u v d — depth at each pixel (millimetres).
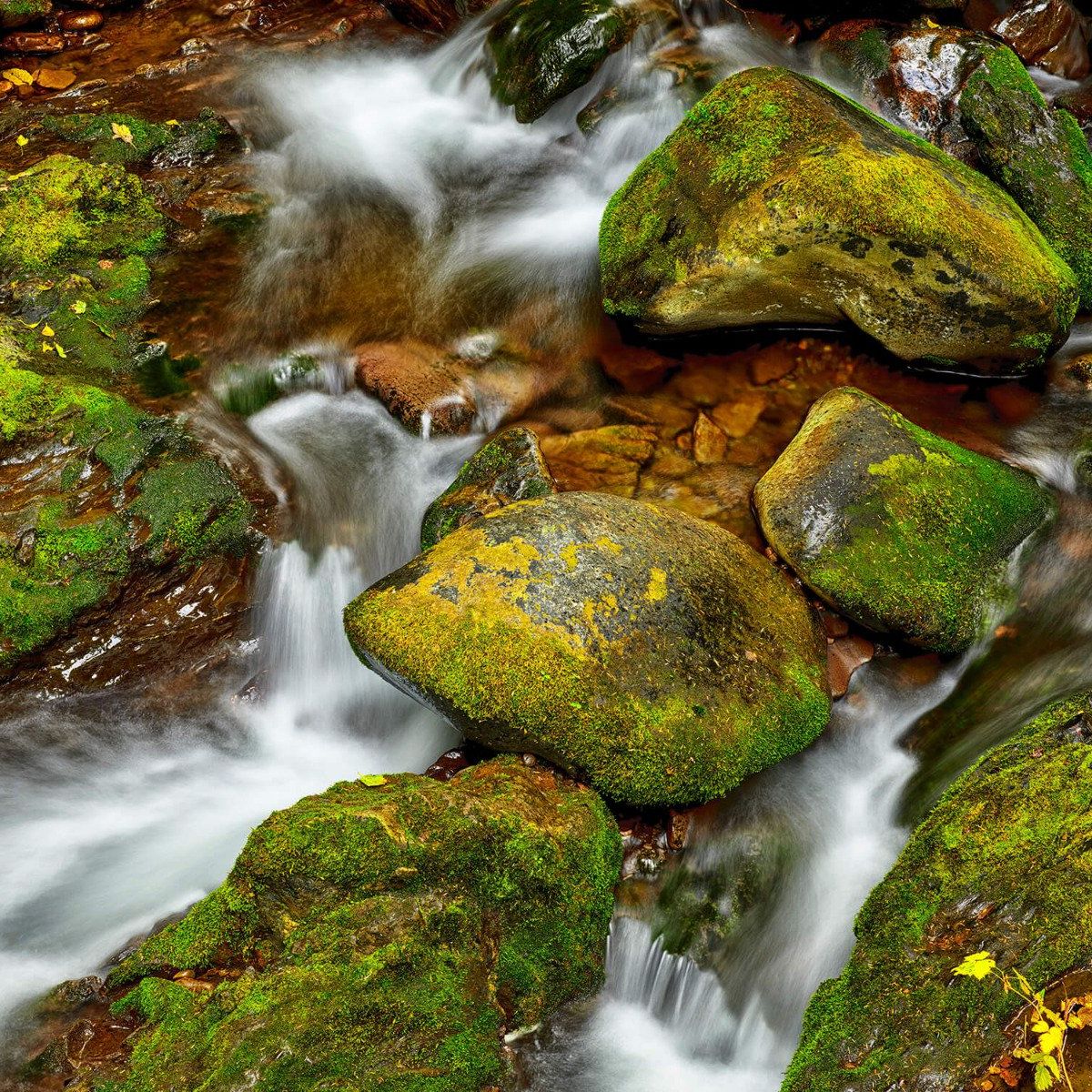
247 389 4363
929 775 3848
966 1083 3461
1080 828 3578
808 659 3934
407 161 4914
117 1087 3492
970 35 4797
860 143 4172
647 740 3775
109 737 4035
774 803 3846
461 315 4516
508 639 3795
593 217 4754
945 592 3959
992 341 4227
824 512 4000
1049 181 4504
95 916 3785
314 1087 3471
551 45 4891
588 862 3703
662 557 3924
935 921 3588
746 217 4180
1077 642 3938
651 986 3734
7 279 4465
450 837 3639
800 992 3709
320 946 3557
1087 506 4102
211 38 5355
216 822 3928
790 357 4379
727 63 4883
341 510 4234
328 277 4586
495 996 3598
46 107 4938
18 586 4000
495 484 4137
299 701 4129
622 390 4359
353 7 5621
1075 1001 3461
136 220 4625
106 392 4254
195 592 4105
